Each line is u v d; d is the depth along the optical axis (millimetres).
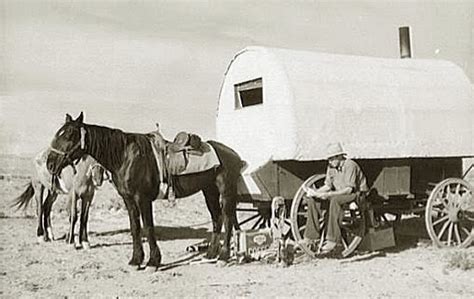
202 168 7457
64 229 10656
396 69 9016
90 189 8688
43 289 6125
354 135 8008
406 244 9078
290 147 7594
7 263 7434
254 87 8484
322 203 8086
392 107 8391
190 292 6027
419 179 8984
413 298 5938
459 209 8758
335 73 8305
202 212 13336
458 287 6387
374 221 8344
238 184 8250
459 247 8742
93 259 7832
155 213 13023
